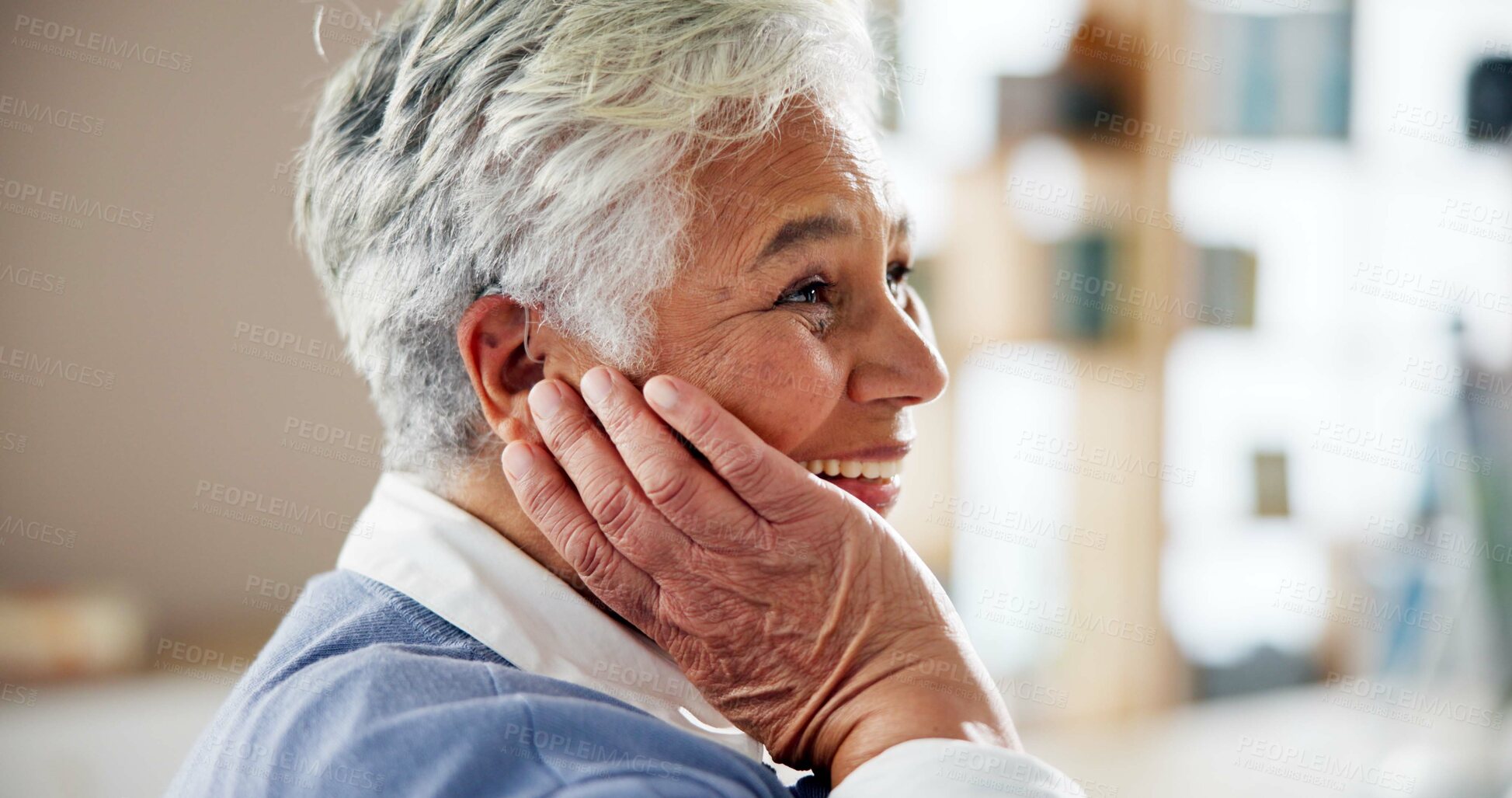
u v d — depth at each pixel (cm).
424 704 67
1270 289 314
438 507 82
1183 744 282
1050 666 288
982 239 268
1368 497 319
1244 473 319
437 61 76
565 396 74
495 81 74
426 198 76
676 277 74
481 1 76
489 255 75
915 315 95
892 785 65
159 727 225
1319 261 316
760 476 71
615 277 73
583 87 71
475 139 74
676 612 75
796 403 75
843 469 83
